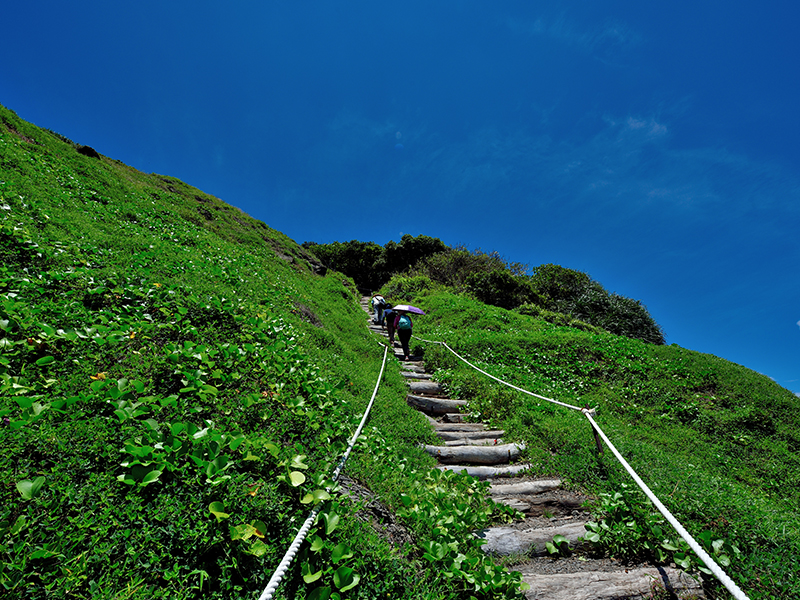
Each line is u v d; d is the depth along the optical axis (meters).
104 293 4.71
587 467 4.48
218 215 16.53
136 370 3.38
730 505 3.60
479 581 2.49
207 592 1.78
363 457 3.73
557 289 26.84
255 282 9.15
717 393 9.15
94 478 2.13
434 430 5.82
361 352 9.46
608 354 11.05
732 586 1.86
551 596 2.67
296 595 1.89
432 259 29.91
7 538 1.69
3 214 5.50
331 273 23.88
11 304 3.48
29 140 10.88
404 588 2.24
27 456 2.17
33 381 2.92
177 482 2.28
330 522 2.31
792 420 8.04
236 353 4.27
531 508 3.92
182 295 5.41
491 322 14.94
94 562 1.71
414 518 2.95
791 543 3.14
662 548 3.13
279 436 3.26
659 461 4.66
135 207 10.65
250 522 2.15
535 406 6.79
